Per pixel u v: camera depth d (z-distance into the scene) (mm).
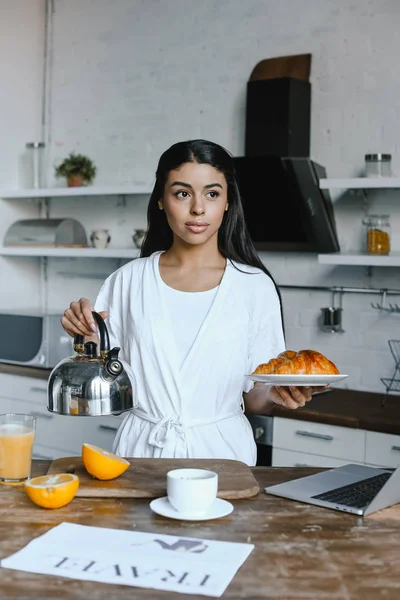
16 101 4695
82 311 1867
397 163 3535
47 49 4730
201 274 2129
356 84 3623
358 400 3453
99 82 4520
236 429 2064
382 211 3613
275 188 3516
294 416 3217
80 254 4266
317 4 3711
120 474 1677
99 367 1573
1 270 4715
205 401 2035
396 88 3525
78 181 4387
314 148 3744
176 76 4203
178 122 4211
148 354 2066
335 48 3670
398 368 3586
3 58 4625
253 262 2215
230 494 1579
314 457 3186
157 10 4258
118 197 4527
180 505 1452
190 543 1325
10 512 1482
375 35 3566
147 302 2115
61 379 1573
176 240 2141
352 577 1207
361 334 3695
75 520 1442
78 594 1137
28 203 4824
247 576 1205
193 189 1996
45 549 1291
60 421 3959
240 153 3984
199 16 4094
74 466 1751
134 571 1210
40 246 4465
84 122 4598
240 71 3969
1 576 1194
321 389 1807
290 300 3891
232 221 2182
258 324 2141
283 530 1410
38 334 4102
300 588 1164
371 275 3668
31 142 4770
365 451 3053
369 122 3598
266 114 3535
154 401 2043
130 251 4059
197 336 2043
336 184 3354
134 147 4395
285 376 1646
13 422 1688
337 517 1488
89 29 4543
